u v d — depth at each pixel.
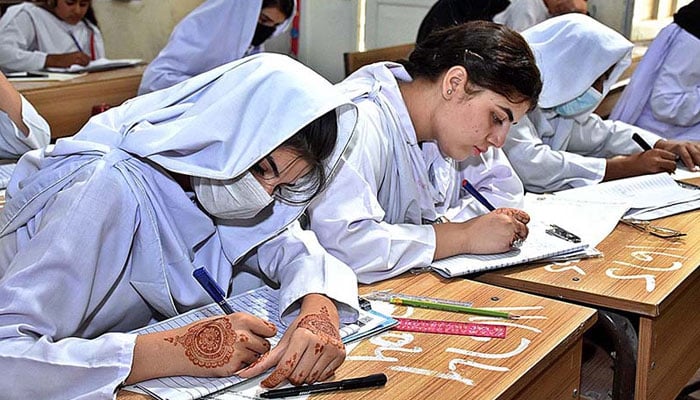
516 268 1.56
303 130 1.11
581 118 2.45
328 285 1.25
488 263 1.54
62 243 1.07
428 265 1.52
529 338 1.23
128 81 3.14
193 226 1.25
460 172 1.90
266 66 1.13
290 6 3.35
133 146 1.14
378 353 1.16
